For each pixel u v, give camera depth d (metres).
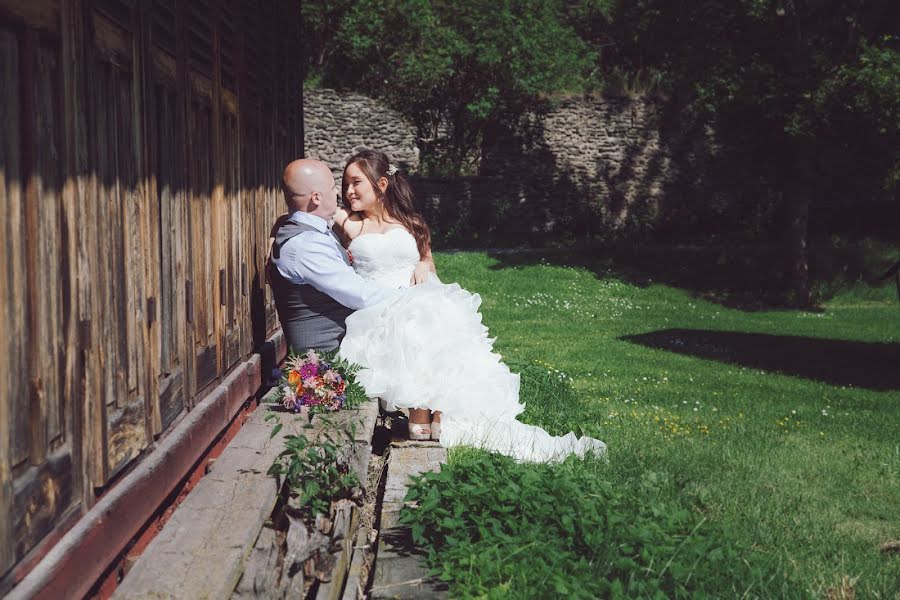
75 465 2.33
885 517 4.76
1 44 1.96
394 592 3.02
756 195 28.58
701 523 3.65
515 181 28.05
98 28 2.61
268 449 3.57
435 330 4.79
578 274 20.44
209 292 4.16
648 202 28.58
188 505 2.88
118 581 2.73
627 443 5.81
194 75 3.95
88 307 2.46
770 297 20.30
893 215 26.36
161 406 3.23
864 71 17.86
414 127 27.86
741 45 19.86
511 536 3.38
